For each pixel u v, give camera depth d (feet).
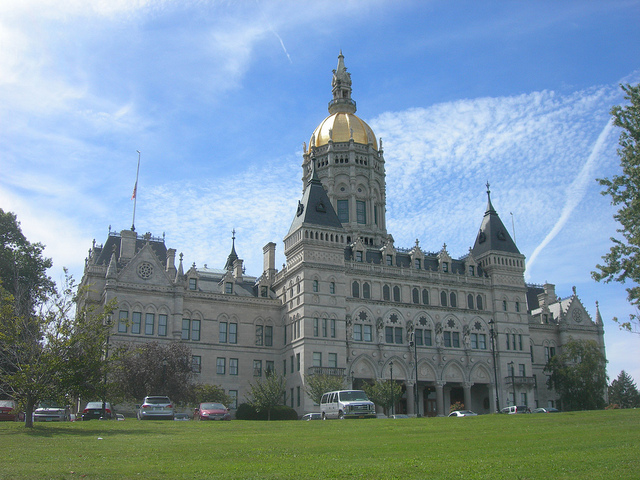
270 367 323.98
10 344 153.69
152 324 298.15
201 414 193.88
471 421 157.48
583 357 363.56
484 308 354.33
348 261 325.62
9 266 287.69
